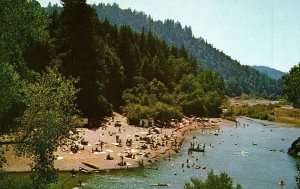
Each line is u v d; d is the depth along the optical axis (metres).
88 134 74.19
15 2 24.08
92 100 85.69
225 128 126.56
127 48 120.19
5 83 25.94
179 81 153.12
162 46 171.75
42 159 29.31
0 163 30.56
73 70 81.50
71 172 54.31
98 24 112.25
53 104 29.69
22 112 30.84
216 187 24.17
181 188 52.84
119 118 98.19
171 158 72.12
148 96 115.69
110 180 53.59
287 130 134.12
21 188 28.03
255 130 127.94
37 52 78.81
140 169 61.59
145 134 88.00
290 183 59.91
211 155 78.50
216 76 183.88
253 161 75.44
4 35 24.02
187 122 122.31
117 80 108.38
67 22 82.62
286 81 100.00
